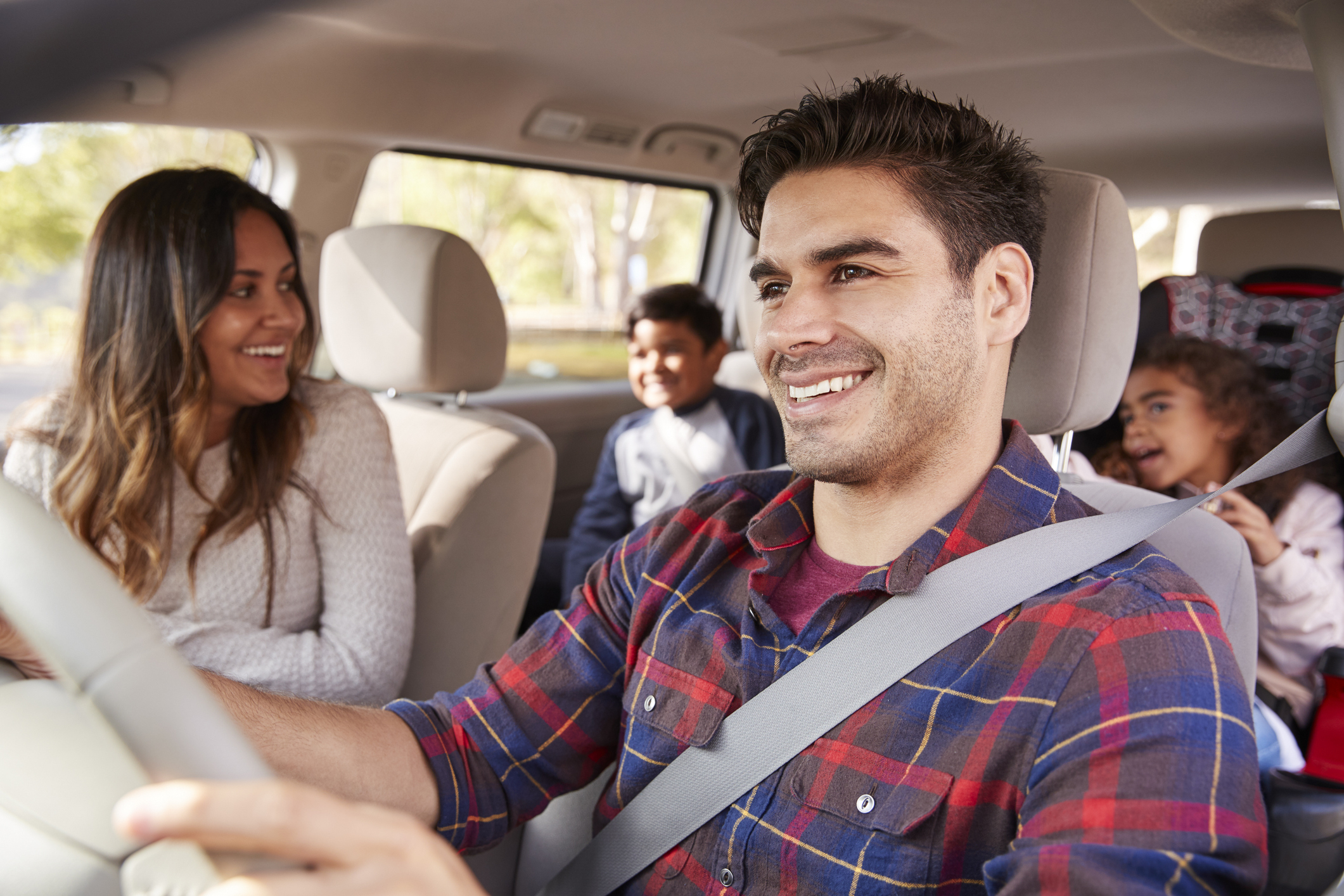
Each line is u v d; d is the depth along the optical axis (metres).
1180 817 0.63
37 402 1.51
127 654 0.45
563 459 2.91
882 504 0.88
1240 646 0.98
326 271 2.01
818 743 0.83
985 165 0.84
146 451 1.37
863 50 1.79
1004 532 0.85
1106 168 2.51
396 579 1.51
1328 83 0.87
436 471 1.79
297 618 1.50
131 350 1.37
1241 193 2.58
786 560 0.94
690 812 0.88
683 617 0.97
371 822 0.46
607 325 3.30
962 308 0.84
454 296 1.90
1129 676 0.70
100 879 0.47
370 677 1.42
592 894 0.96
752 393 2.56
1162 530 1.04
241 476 1.44
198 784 0.43
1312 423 0.88
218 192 1.40
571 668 1.03
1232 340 1.94
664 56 1.90
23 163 1.75
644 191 3.07
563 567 2.56
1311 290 1.94
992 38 1.67
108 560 1.40
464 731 1.00
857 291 0.83
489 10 1.65
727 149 2.74
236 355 1.40
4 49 0.93
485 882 1.15
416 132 2.22
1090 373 1.14
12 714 0.55
